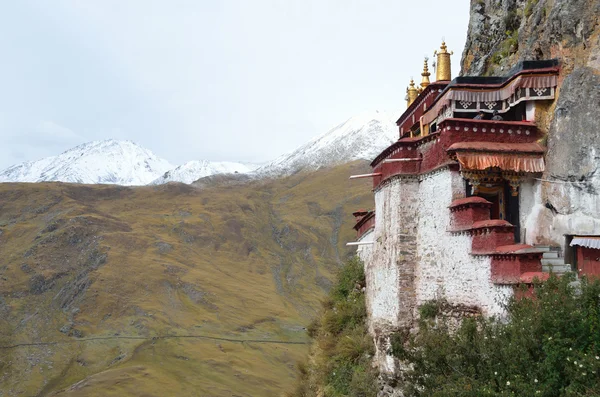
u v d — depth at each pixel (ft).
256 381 280.92
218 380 278.87
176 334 350.84
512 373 38.68
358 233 102.99
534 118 62.69
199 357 311.06
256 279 504.84
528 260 50.70
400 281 65.72
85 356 322.96
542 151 60.85
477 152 59.47
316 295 484.74
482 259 55.26
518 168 60.34
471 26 105.50
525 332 39.73
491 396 37.42
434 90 83.20
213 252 558.15
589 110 56.80
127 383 265.34
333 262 565.94
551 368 37.40
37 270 462.60
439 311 60.85
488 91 67.31
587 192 55.88
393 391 65.00
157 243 529.04
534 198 61.87
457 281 59.06
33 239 528.22
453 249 60.03
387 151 71.41
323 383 84.89
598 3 59.31
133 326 366.63
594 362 35.73
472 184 60.59
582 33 60.49
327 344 89.76
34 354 330.34
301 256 585.22
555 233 58.65
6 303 411.95
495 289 53.06
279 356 327.26
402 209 66.90
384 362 68.18
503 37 94.22
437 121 75.41
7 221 593.83
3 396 280.31
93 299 402.31
